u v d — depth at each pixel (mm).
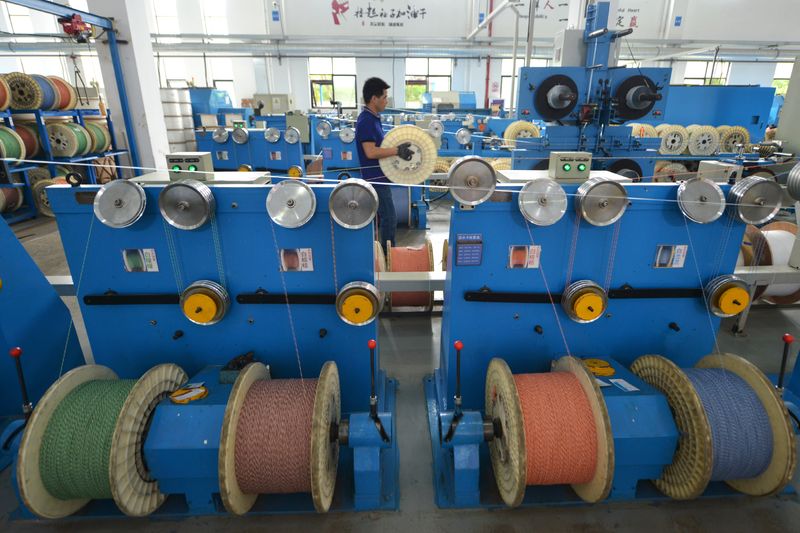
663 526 1920
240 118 10273
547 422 1810
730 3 13320
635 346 2342
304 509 1969
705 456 1697
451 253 2174
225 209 1970
